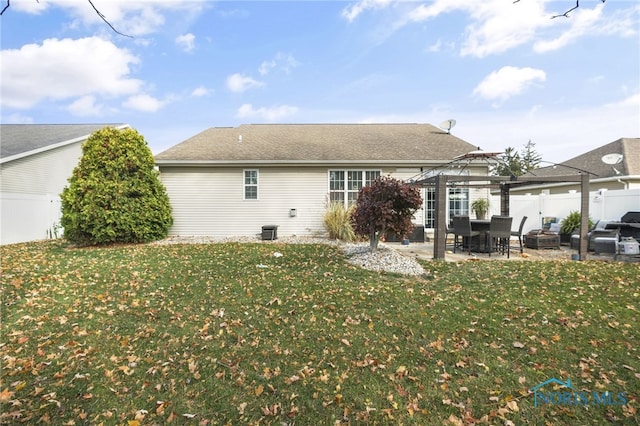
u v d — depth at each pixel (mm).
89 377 2926
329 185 12758
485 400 2625
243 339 3617
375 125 16703
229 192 12727
